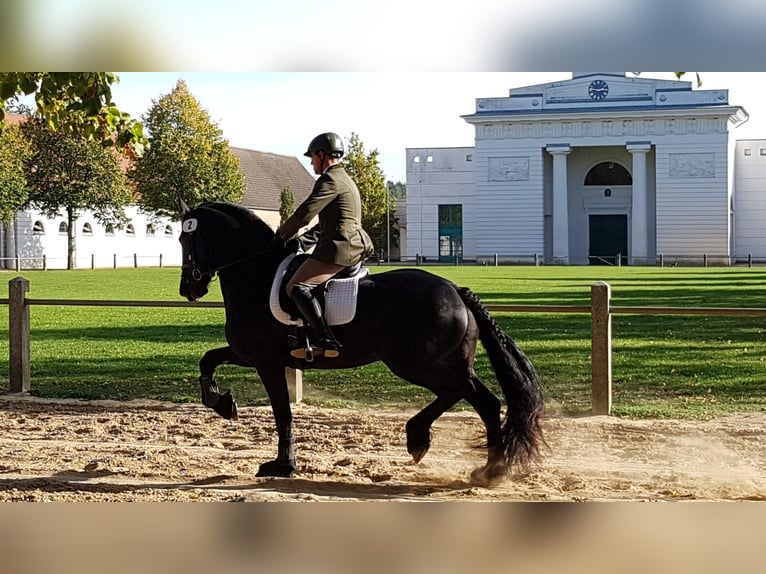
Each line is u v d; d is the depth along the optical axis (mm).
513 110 77375
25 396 13109
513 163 77500
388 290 8102
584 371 15070
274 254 8562
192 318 24844
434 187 81562
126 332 21234
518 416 8023
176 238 84812
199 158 66812
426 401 12711
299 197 99500
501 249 77938
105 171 65562
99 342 19312
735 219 78438
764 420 11039
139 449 9867
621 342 18531
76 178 64750
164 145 66250
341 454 9617
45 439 10445
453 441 10297
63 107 12734
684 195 74625
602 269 61688
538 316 24578
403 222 89188
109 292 35625
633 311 11422
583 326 21828
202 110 67938
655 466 9008
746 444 9906
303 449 9883
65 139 63406
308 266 8078
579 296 31453
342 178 8148
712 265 73750
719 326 21531
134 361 16422
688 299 29859
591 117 75375
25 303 13414
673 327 21344
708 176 74188
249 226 8641
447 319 7922
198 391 13430
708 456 9398
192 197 66625
